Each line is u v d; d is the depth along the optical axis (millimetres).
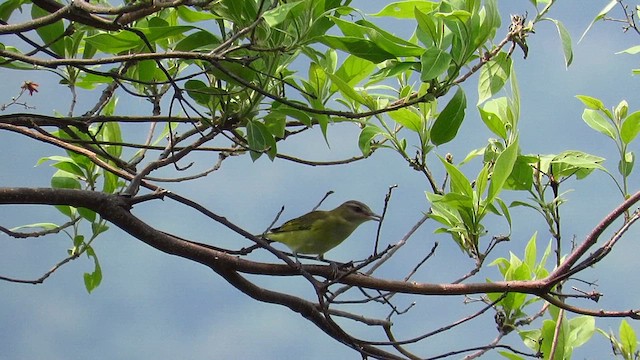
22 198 9406
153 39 9539
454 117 9852
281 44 9344
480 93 10273
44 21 8992
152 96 11352
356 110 10992
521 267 11727
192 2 8859
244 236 9539
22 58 8953
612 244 9930
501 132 11234
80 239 11938
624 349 11766
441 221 10633
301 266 9602
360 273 10555
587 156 11336
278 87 10250
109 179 12000
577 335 11570
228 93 9664
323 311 9695
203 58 8859
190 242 9930
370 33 9031
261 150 9914
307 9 9133
